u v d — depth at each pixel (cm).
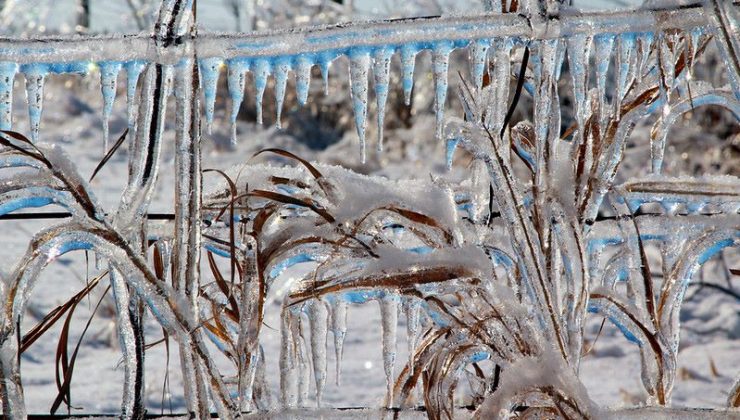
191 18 344
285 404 356
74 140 1881
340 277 346
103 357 741
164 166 1558
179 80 331
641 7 356
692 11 353
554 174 386
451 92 1645
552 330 343
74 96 2184
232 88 344
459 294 361
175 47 330
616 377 732
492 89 362
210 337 402
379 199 348
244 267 351
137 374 338
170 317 323
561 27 350
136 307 337
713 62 1155
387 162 1842
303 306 372
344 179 360
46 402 616
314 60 346
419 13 1573
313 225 346
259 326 342
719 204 439
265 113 2194
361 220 339
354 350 786
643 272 392
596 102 400
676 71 395
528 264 346
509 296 345
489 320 349
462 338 349
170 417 344
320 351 377
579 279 375
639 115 404
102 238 322
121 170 1614
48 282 945
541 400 342
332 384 687
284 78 346
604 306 406
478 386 414
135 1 1997
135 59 330
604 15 354
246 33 339
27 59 322
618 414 347
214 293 408
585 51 355
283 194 360
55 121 2000
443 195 359
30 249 317
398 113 2005
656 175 428
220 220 386
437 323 373
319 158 1866
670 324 407
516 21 349
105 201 1280
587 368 759
